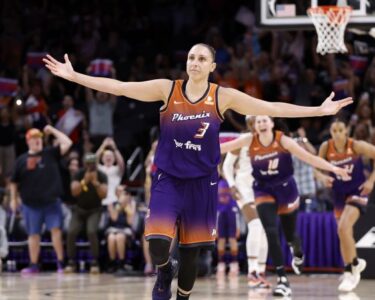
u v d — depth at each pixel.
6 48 25.22
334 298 11.59
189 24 26.39
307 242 17.47
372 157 13.34
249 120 12.76
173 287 13.44
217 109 7.68
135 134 23.08
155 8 26.80
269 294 12.29
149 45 25.86
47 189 17.72
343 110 21.36
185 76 22.73
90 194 17.59
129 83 7.77
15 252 18.88
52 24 25.92
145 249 17.14
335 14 12.34
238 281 15.38
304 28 12.84
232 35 25.81
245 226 18.22
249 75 22.33
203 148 7.64
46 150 17.88
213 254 18.23
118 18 26.47
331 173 13.60
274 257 12.12
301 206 18.11
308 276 16.89
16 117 21.91
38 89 22.70
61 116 22.11
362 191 13.38
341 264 17.36
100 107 21.50
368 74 22.06
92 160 17.59
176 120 7.65
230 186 13.98
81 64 24.23
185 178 7.62
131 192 20.55
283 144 12.19
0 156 20.95
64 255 18.77
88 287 13.64
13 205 17.86
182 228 7.79
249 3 26.39
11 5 26.44
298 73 22.77
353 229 16.53
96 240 17.66
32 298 11.30
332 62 22.56
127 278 16.22
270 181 12.38
